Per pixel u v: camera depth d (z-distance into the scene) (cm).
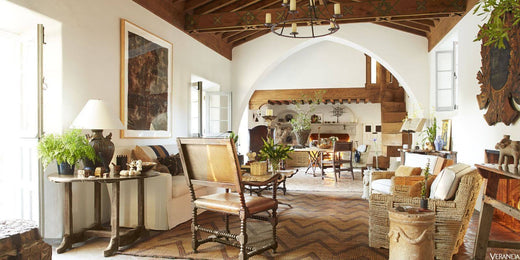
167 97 629
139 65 544
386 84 1317
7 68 394
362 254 345
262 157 453
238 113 955
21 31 400
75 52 422
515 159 296
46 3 380
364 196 645
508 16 415
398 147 1157
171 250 359
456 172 337
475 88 545
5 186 395
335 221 475
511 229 431
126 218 441
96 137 380
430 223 289
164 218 432
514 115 409
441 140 696
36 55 366
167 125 629
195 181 343
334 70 1364
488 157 482
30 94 377
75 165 393
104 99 470
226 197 347
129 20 526
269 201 343
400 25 838
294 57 1391
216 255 344
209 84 859
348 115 1518
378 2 641
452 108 766
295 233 418
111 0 486
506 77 428
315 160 1052
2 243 206
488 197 317
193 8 714
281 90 1398
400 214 292
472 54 559
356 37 879
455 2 602
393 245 301
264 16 683
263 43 945
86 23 439
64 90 405
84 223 429
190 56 729
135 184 438
